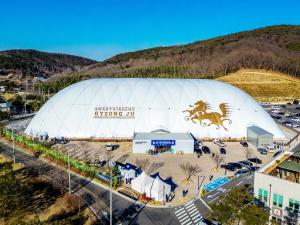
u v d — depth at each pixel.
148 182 53.56
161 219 45.66
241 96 90.69
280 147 79.12
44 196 52.28
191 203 50.50
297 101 162.00
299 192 39.94
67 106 85.62
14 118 114.06
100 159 69.69
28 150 76.12
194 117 84.06
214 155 73.00
